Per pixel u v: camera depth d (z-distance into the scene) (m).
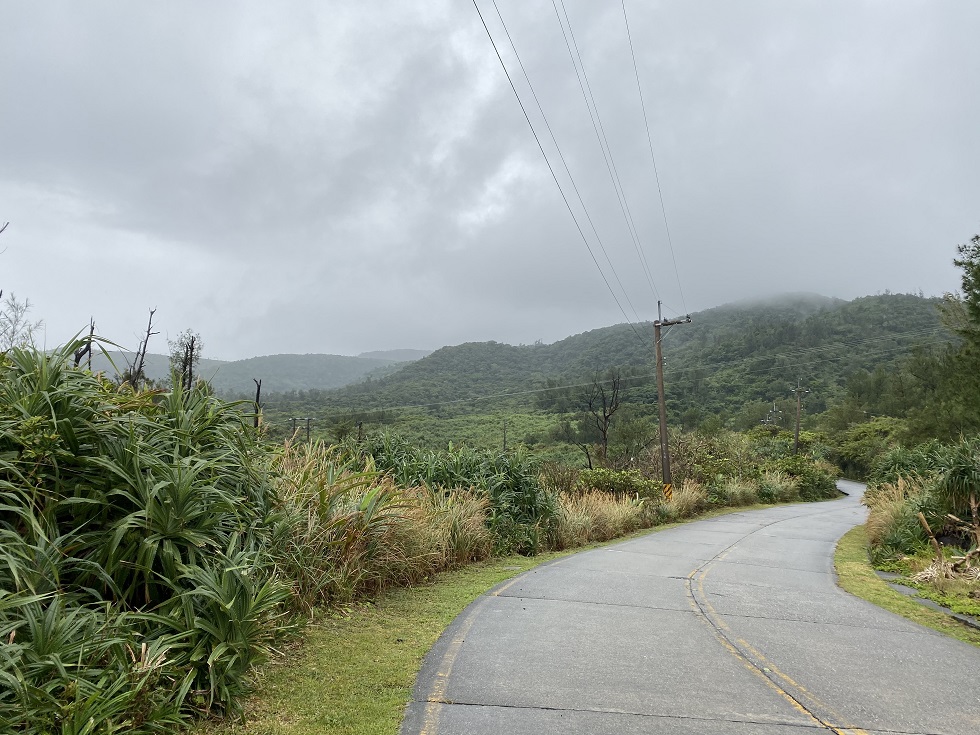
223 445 6.21
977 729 4.62
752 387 108.06
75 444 4.78
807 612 8.48
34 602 3.81
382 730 4.21
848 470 66.25
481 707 4.69
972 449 14.20
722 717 4.65
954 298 24.47
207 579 4.64
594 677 5.46
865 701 5.11
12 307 11.95
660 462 31.78
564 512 15.73
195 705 4.22
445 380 173.12
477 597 8.67
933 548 12.81
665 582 10.38
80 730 3.22
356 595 7.89
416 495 10.93
